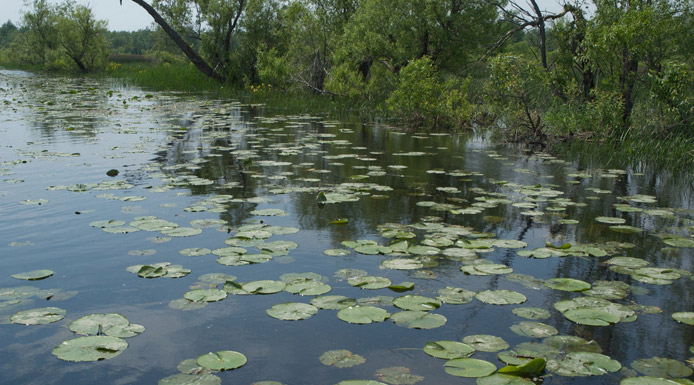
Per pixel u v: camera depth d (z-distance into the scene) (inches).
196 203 191.8
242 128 415.2
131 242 152.1
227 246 149.0
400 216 183.5
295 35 762.8
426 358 95.9
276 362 94.0
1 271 131.0
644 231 173.5
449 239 158.6
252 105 617.0
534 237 165.3
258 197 202.7
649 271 137.1
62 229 161.9
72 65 1450.5
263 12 816.9
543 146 366.3
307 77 738.8
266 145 330.3
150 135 363.6
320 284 124.4
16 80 1077.8
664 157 303.7
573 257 150.1
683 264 144.9
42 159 268.7
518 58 411.8
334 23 759.7
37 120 440.5
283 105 621.0
